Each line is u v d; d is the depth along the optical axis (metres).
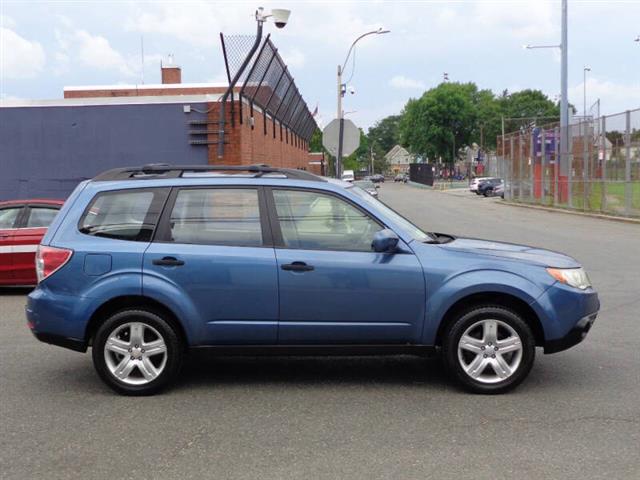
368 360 7.00
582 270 6.03
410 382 6.23
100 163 20.11
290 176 6.12
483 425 5.11
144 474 4.31
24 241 11.15
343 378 6.37
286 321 5.75
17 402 5.75
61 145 20.03
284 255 5.76
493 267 5.75
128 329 5.85
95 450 4.71
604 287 11.09
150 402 5.72
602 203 27.91
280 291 5.72
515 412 5.38
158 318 5.79
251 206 5.91
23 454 4.65
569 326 5.78
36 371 6.68
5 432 5.06
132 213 5.93
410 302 5.73
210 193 5.95
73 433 5.03
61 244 5.86
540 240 18.70
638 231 21.30
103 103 19.97
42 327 5.83
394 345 5.82
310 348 5.81
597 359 6.92
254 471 4.34
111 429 5.10
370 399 5.75
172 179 6.02
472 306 5.81
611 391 5.89
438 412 5.41
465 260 5.78
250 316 5.76
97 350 5.81
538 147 38.25
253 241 5.83
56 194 20.12
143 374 5.83
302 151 48.59
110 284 5.73
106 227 5.91
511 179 44.22
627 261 14.22
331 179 6.35
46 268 5.84
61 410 5.54
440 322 5.75
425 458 4.51
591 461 4.43
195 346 5.81
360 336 5.78
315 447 4.71
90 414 5.44
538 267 5.81
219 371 6.62
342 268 5.71
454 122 109.62
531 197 39.31
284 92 29.31
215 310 5.75
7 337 8.19
